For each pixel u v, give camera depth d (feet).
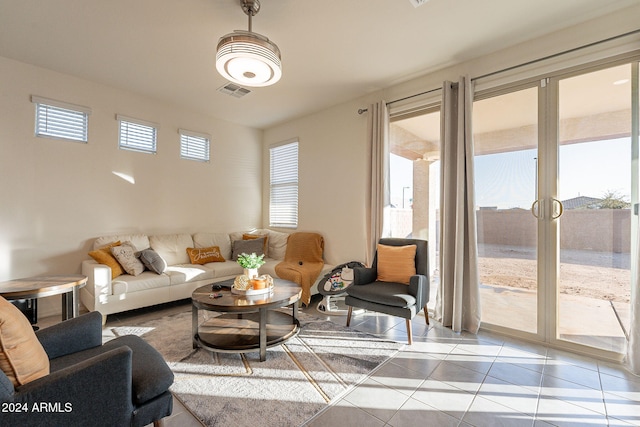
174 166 14.62
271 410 5.72
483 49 9.48
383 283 9.96
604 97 7.85
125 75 11.44
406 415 5.61
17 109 10.38
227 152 16.78
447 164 10.11
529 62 8.88
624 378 6.88
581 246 8.16
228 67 7.47
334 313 11.41
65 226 11.40
